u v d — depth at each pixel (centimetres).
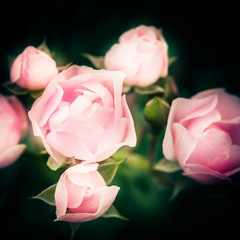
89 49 66
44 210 61
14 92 59
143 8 66
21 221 61
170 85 60
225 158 57
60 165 56
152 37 60
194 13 66
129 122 56
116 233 63
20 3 65
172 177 61
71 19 65
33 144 60
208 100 58
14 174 61
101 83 57
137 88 60
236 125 59
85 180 55
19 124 59
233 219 62
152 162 61
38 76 58
